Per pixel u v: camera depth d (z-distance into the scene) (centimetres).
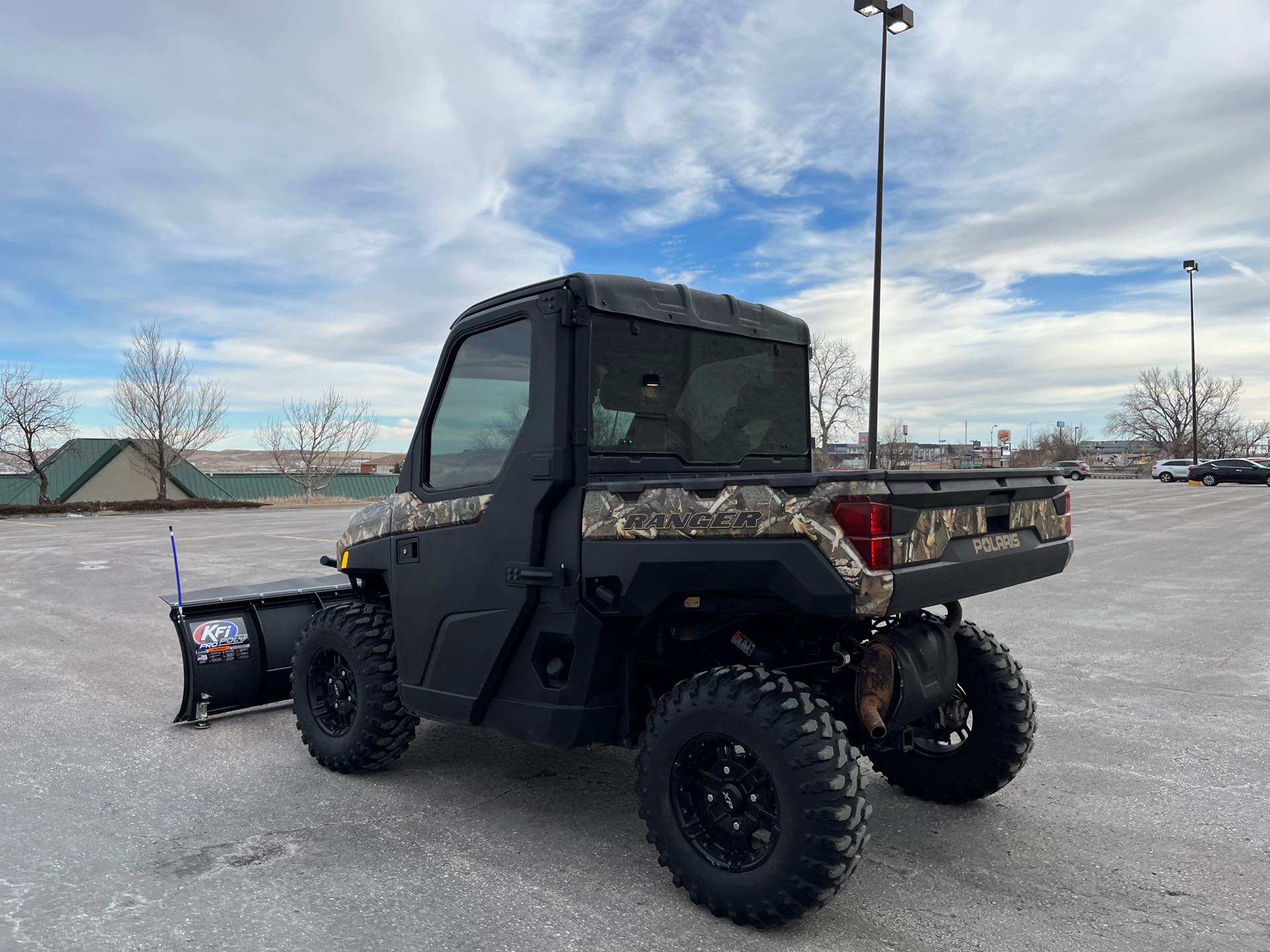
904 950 302
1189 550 1606
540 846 391
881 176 1877
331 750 484
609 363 378
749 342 442
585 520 357
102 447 4647
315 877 361
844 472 304
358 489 5600
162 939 312
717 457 421
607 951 303
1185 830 406
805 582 301
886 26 1869
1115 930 316
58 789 469
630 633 366
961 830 407
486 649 393
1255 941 308
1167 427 7762
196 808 441
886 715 360
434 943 308
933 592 316
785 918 306
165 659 795
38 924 323
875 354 1891
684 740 329
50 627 957
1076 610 1000
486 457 400
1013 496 375
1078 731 559
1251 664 733
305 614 628
